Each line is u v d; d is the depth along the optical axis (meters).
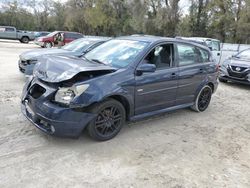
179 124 5.47
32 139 4.20
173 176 3.53
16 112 5.31
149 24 39.50
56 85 3.91
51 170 3.43
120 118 4.43
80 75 4.04
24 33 31.22
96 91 3.96
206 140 4.80
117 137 4.52
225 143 4.75
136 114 4.72
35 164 3.53
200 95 6.25
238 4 36.16
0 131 4.40
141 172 3.56
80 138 4.35
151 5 39.97
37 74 4.27
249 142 4.89
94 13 47.44
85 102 3.87
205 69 6.11
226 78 10.23
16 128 4.55
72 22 52.50
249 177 3.69
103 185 3.22
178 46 5.43
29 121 4.43
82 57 5.16
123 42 5.23
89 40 9.38
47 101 3.88
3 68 10.22
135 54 4.70
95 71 4.08
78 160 3.71
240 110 6.98
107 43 5.49
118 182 3.30
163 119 5.68
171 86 5.22
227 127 5.57
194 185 3.38
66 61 4.37
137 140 4.50
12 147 3.91
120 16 47.50
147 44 4.89
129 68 4.47
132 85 4.43
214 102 7.58
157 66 4.96
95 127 4.13
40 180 3.21
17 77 8.65
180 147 4.40
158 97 5.00
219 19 36.97
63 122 3.79
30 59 7.69
